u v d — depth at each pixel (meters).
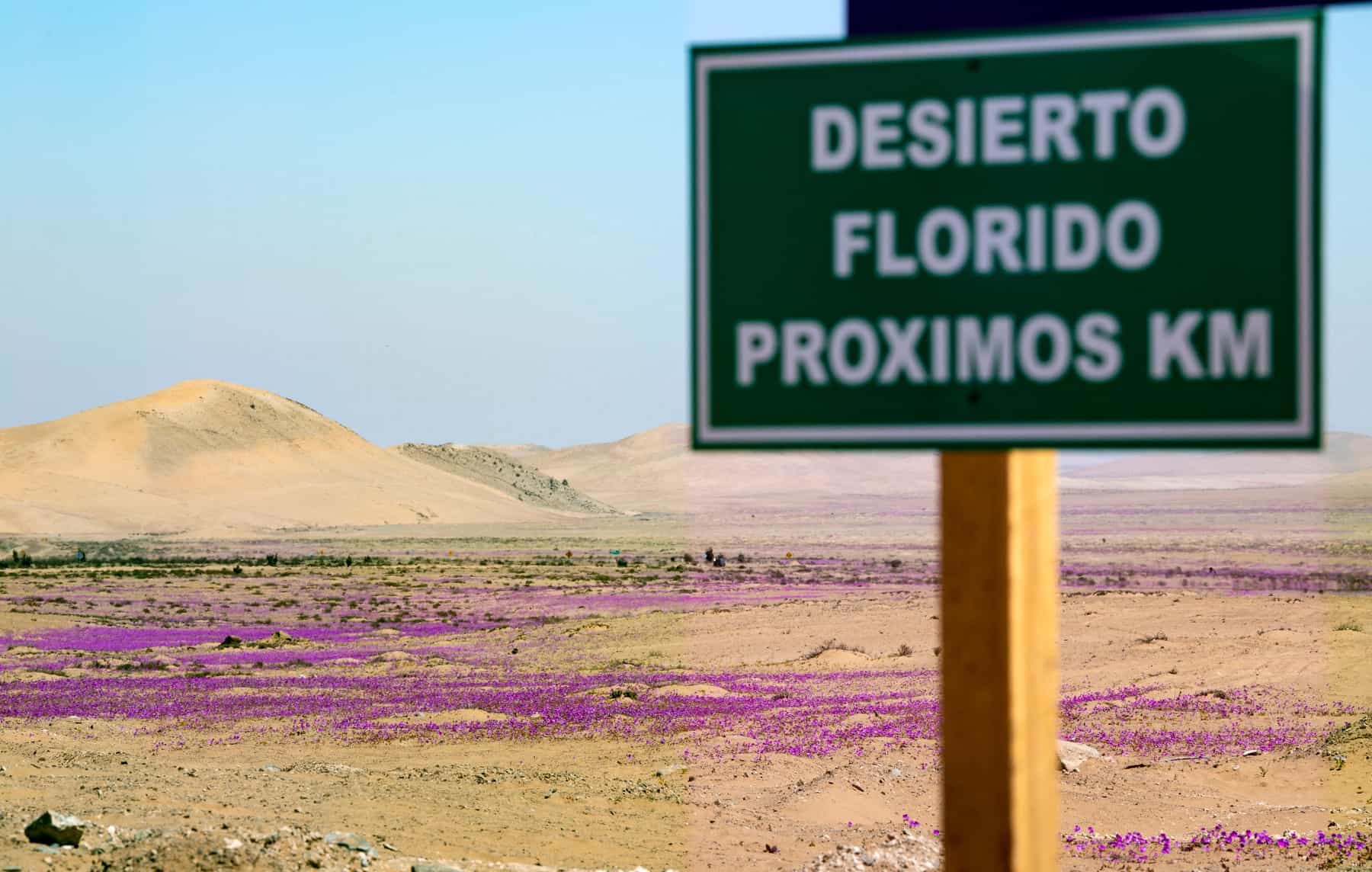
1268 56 5.94
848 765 28.86
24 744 31.62
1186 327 6.01
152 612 102.56
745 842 21.23
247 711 43.81
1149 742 31.53
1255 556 149.38
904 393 6.24
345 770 28.14
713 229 6.41
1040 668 5.98
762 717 39.00
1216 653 51.28
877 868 18.36
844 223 6.30
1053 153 6.12
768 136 6.36
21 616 94.00
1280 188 5.94
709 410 6.42
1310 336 5.91
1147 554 161.62
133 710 44.50
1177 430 6.02
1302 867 18.28
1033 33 6.12
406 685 52.41
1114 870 19.19
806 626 72.50
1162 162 6.03
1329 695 38.78
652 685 48.72
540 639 75.31
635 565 166.62
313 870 15.59
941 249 6.22
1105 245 6.08
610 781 27.83
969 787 5.73
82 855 15.83
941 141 6.22
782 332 6.36
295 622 94.00
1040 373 6.13
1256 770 27.25
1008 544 5.82
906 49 6.24
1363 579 103.50
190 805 21.17
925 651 61.06
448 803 23.91
